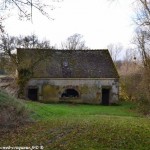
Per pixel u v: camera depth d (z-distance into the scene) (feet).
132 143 45.11
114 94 153.79
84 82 151.74
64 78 149.59
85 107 132.46
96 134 50.39
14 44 149.48
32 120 70.90
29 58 147.43
